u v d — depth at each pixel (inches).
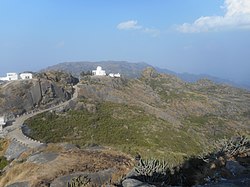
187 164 674.8
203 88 5826.8
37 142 1470.2
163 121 2773.1
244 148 668.7
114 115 2586.1
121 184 564.1
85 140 1892.2
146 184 524.1
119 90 3661.4
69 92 2952.8
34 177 684.1
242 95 5659.5
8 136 1627.7
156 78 5201.8
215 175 566.3
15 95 2347.4
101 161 750.5
